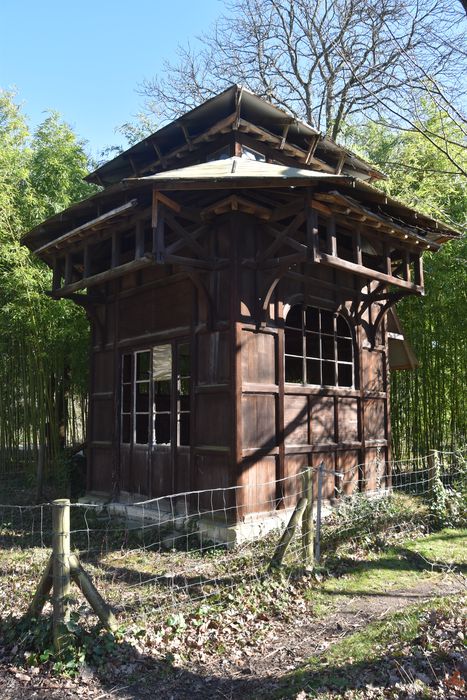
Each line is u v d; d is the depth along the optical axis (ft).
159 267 24.93
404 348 32.09
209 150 25.79
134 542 21.43
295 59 57.06
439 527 22.93
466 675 10.14
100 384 28.43
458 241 31.22
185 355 24.26
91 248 24.82
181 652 12.53
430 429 34.17
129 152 28.17
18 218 31.96
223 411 21.11
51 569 12.34
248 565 17.58
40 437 31.04
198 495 21.76
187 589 15.76
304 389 23.70
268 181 17.66
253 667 11.98
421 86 24.52
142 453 25.20
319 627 13.83
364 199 21.18
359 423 27.04
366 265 28.50
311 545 17.58
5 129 35.24
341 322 27.25
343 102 50.72
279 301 22.75
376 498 24.53
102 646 12.10
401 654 11.21
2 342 33.58
